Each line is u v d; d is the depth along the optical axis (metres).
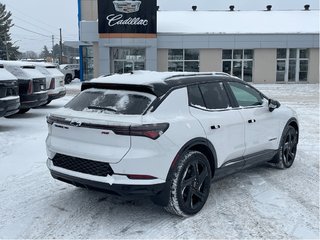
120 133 4.31
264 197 5.52
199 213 4.95
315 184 6.12
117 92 4.83
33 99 12.23
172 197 4.58
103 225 4.60
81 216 4.85
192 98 5.05
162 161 4.42
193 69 34.16
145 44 32.78
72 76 36.34
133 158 4.27
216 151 5.18
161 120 4.48
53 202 5.30
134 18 32.44
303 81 34.66
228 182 6.20
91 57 37.50
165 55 33.84
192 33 33.31
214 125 5.12
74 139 4.68
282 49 34.09
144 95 4.66
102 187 4.41
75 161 4.65
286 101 19.38
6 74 9.89
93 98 4.90
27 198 5.45
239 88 5.97
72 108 4.96
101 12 32.53
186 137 4.67
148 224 4.63
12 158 7.63
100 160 4.39
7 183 6.09
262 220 4.75
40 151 8.21
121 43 32.72
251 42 33.53
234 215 4.89
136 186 4.31
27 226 4.56
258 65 34.00
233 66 34.19
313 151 8.38
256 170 6.90
